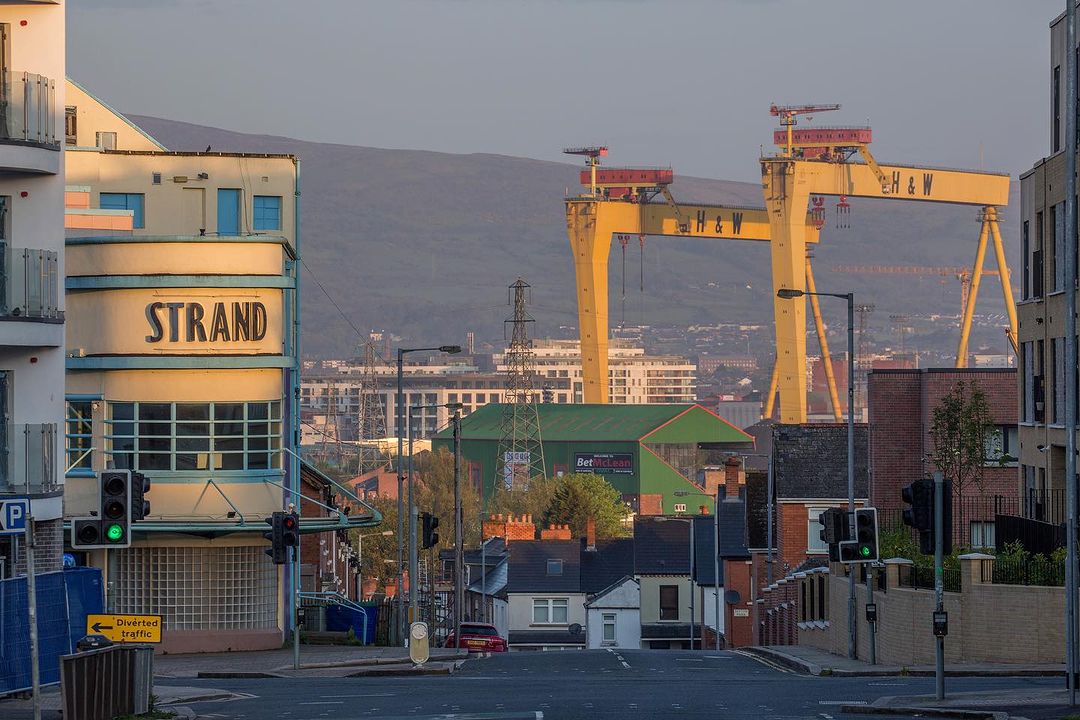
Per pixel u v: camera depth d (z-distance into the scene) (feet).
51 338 364.58
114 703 282.36
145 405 504.43
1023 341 527.40
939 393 654.94
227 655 503.20
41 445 361.30
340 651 524.93
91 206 618.44
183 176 621.72
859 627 493.36
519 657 602.03
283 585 535.19
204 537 509.35
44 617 316.40
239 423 507.71
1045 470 497.46
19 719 274.77
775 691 352.90
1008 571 409.69
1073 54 331.36
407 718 285.02
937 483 313.73
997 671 387.55
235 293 505.66
